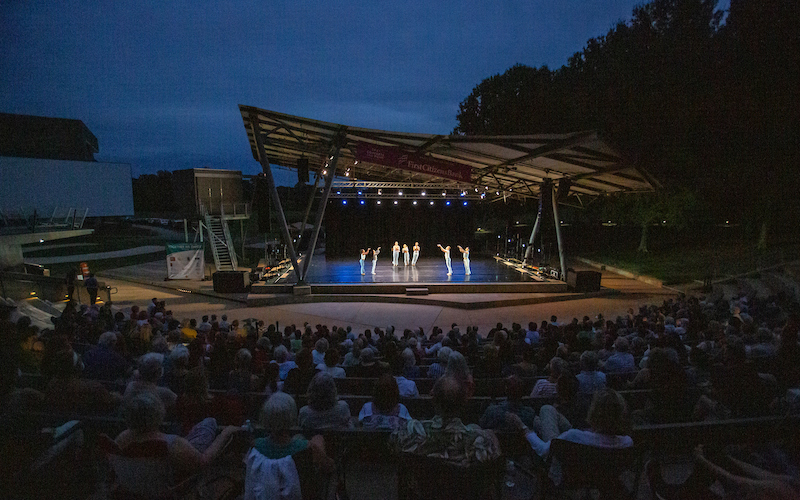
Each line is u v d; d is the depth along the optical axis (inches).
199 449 133.3
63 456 141.9
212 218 1224.8
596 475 121.5
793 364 221.1
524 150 660.7
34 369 253.1
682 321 433.7
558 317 746.2
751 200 1025.5
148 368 175.6
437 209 1423.5
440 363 264.5
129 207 1679.4
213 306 815.7
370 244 1421.0
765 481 109.2
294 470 110.9
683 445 134.1
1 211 981.2
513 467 160.6
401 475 113.4
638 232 1493.6
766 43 838.5
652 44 1033.5
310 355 241.1
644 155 975.6
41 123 1450.5
